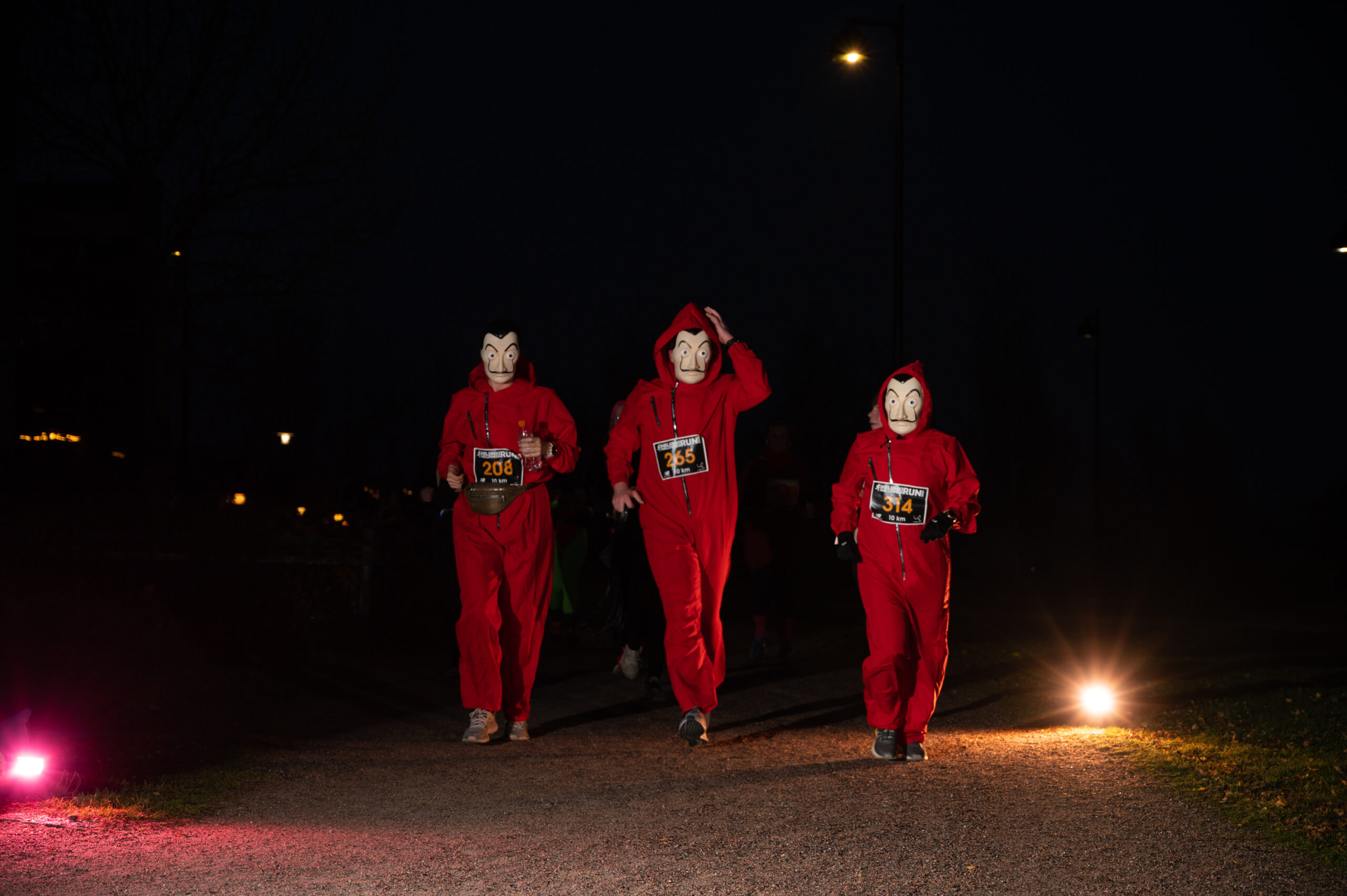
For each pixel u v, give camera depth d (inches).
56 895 137.1
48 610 345.4
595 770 217.8
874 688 221.8
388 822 177.3
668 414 251.3
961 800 182.5
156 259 602.2
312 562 448.5
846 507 233.8
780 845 158.4
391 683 346.9
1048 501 1354.6
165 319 604.7
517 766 223.9
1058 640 469.1
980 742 239.3
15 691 277.0
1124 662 385.1
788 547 392.2
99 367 666.2
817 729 263.0
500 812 183.2
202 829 171.9
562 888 141.2
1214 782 187.9
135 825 172.6
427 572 521.0
